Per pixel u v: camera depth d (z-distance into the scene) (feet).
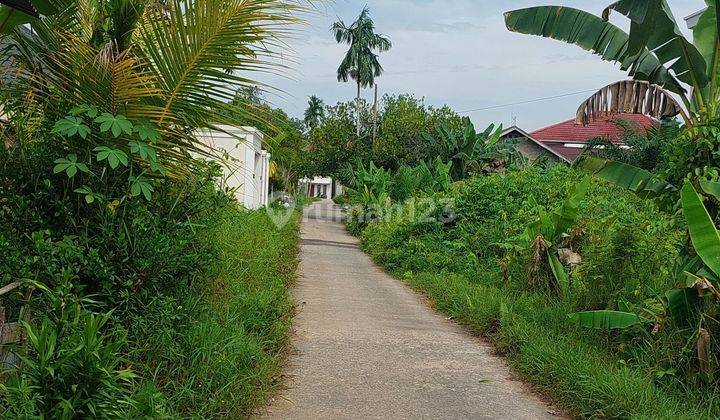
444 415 18.40
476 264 43.42
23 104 18.11
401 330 28.99
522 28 28.55
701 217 19.61
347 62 186.09
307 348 24.84
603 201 42.91
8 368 13.12
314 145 140.87
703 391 19.29
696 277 20.13
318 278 45.09
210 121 19.27
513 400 19.97
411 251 51.06
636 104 26.53
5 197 17.46
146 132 17.38
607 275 26.43
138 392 14.87
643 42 24.36
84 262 16.57
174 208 19.71
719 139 22.33
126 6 18.19
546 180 53.31
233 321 21.44
